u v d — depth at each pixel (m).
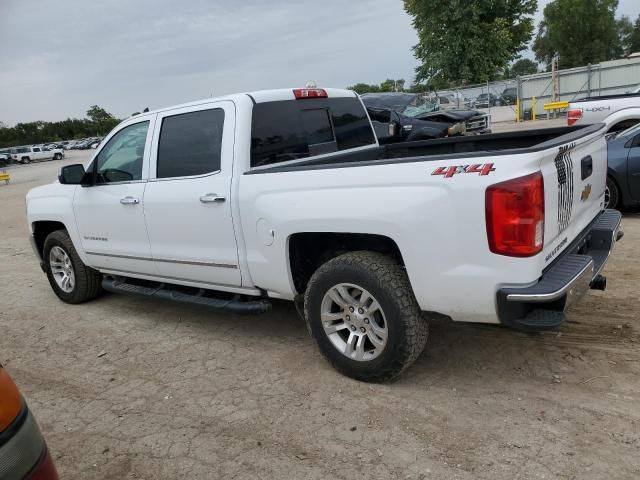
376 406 3.49
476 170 3.04
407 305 3.43
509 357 3.97
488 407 3.38
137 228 4.89
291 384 3.87
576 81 25.30
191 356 4.50
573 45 61.75
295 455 3.08
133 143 4.89
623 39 79.56
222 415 3.56
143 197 4.75
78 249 5.68
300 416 3.46
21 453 1.92
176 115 4.50
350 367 3.76
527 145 4.85
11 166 51.44
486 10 34.81
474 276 3.12
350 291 3.70
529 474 2.76
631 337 4.06
